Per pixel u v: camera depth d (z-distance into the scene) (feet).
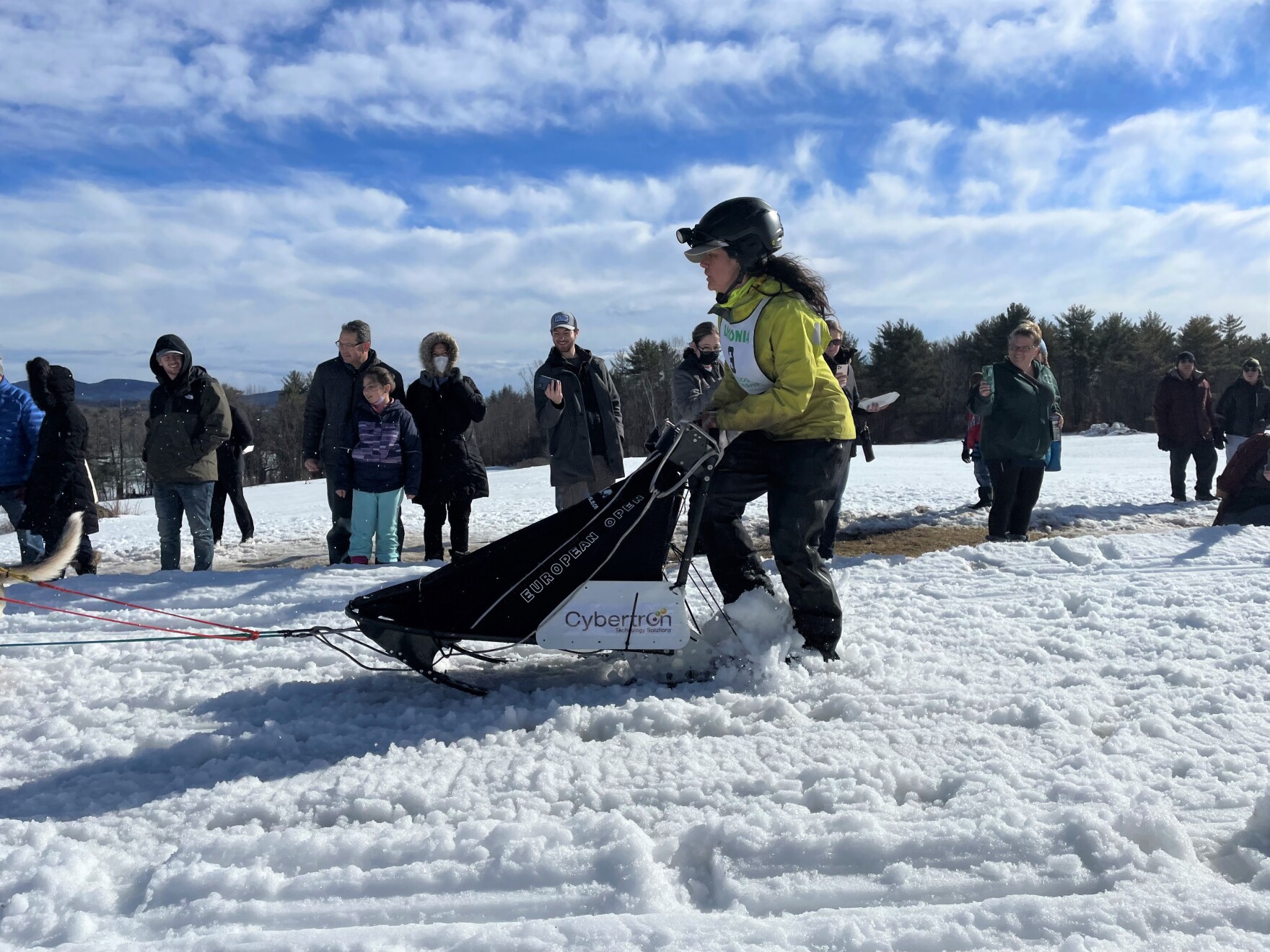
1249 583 17.10
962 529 31.76
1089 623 14.92
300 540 35.14
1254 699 11.28
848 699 11.30
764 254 12.44
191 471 22.90
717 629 12.91
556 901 7.35
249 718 11.62
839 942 6.63
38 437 24.45
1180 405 36.99
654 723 10.87
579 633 12.23
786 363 11.99
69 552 14.64
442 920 7.23
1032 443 23.09
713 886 7.64
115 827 8.75
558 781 9.34
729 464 12.76
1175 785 8.91
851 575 18.98
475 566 12.13
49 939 6.94
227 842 8.09
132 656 14.42
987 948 6.56
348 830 8.50
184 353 22.98
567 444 22.93
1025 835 7.76
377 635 12.06
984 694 11.55
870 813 8.48
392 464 22.31
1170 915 6.75
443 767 9.77
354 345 22.77
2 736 11.24
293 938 6.77
